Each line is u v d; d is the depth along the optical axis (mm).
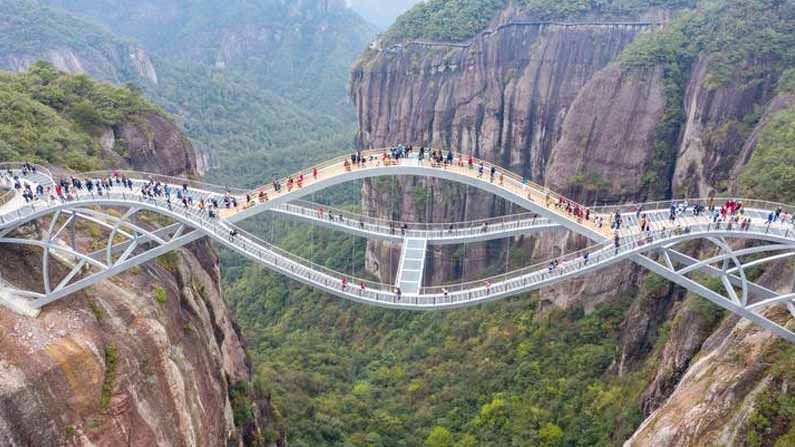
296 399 68062
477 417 63094
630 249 43938
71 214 39781
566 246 85812
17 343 32031
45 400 30562
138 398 34688
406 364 81188
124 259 38812
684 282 42969
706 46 84250
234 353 59875
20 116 53094
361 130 143000
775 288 46906
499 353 75750
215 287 58062
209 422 41812
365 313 97750
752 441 34938
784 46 78250
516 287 47125
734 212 45781
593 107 87000
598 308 75750
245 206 46562
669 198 81125
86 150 54656
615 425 54219
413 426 65938
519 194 49281
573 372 67438
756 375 37969
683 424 39000
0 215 36375
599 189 83312
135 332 37156
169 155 65812
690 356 48281
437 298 47188
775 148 55281
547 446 56156
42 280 38219
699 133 77375
